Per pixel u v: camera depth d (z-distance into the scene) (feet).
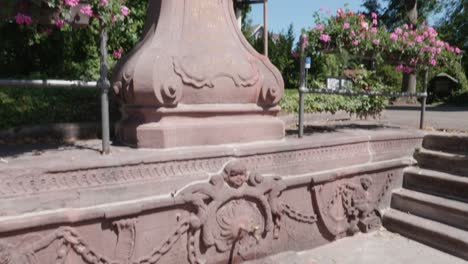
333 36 13.46
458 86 69.92
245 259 11.28
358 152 13.94
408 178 15.30
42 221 7.79
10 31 12.96
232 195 10.54
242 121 11.42
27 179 7.95
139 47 11.25
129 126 10.84
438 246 12.91
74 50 22.77
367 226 14.19
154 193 9.40
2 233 7.45
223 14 12.16
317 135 14.10
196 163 10.16
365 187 14.05
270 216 11.41
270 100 12.10
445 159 14.73
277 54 59.21
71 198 8.35
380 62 15.67
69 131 13.10
